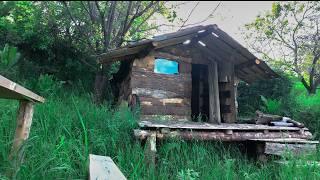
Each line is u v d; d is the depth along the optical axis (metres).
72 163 5.60
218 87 10.34
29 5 12.66
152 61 9.51
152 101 9.28
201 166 6.39
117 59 9.06
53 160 5.20
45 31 12.65
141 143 7.10
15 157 4.41
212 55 10.42
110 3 12.93
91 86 12.85
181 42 9.37
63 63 13.32
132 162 6.10
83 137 6.77
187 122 8.48
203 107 11.10
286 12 13.53
